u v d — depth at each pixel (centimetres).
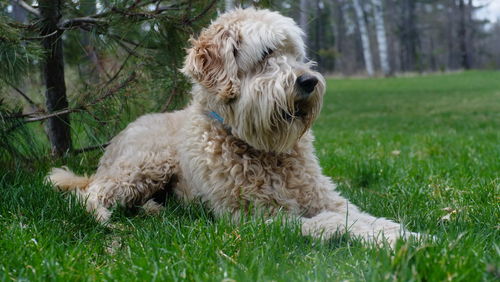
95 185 425
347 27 6172
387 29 5756
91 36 452
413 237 275
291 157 375
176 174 424
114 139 465
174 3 464
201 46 370
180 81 494
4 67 413
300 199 367
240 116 358
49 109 502
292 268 251
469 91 2697
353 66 6097
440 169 555
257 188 358
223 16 387
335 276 237
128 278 243
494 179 483
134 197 421
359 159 618
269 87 349
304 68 364
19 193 381
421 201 429
